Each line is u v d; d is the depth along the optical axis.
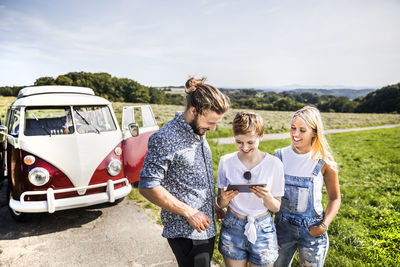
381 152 12.17
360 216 4.55
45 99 4.22
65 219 4.31
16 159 3.76
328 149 1.93
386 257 3.17
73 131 4.15
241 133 1.69
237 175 1.83
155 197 1.49
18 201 3.72
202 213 1.55
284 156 2.06
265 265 1.73
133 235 3.82
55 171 3.81
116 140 4.45
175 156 1.54
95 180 4.11
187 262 1.61
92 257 3.27
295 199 1.91
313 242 1.88
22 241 3.63
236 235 1.79
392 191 6.18
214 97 1.50
